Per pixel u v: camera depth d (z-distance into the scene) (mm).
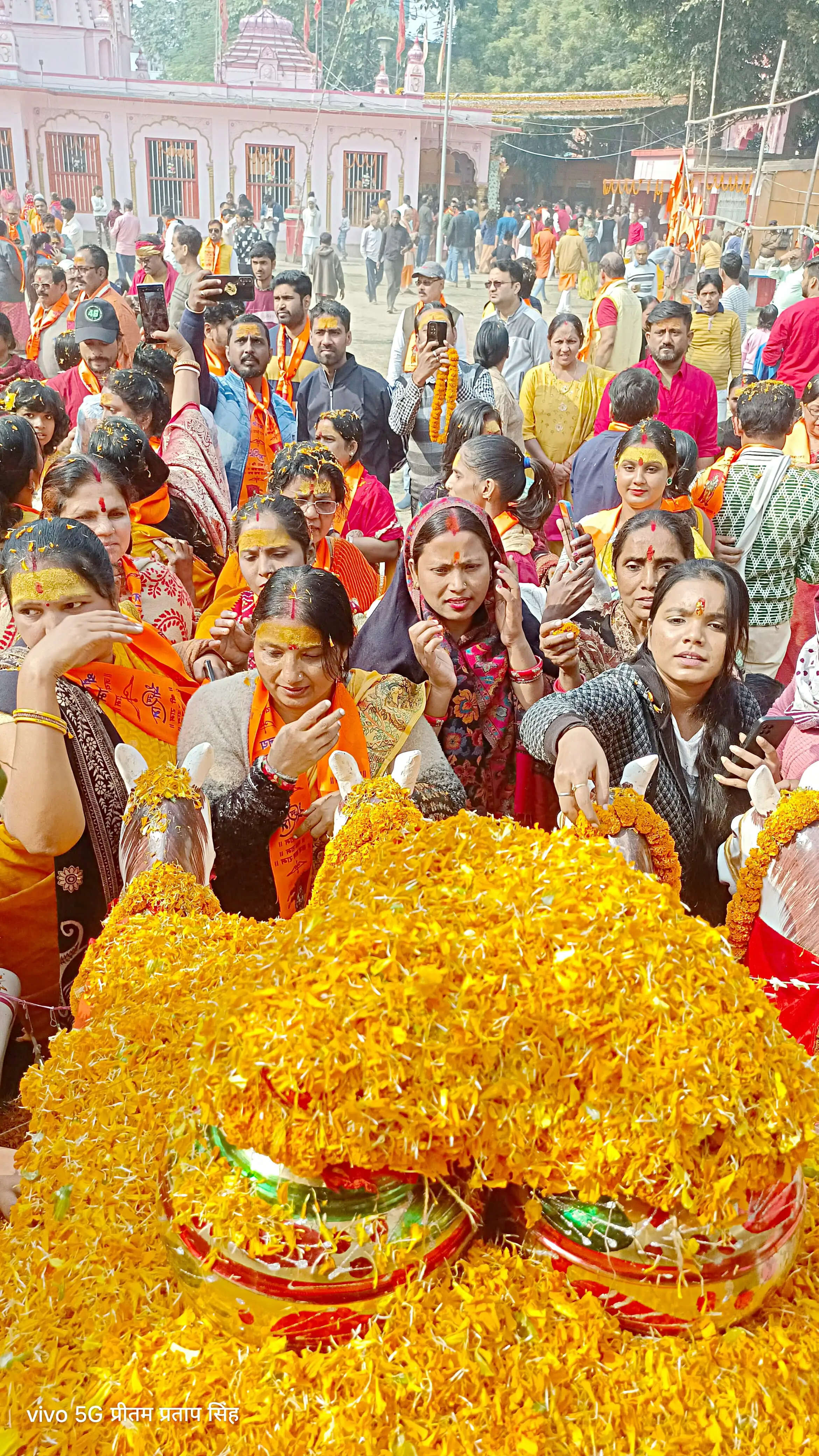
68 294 10156
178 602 3604
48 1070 1566
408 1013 1137
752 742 2502
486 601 3145
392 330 22109
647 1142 1113
